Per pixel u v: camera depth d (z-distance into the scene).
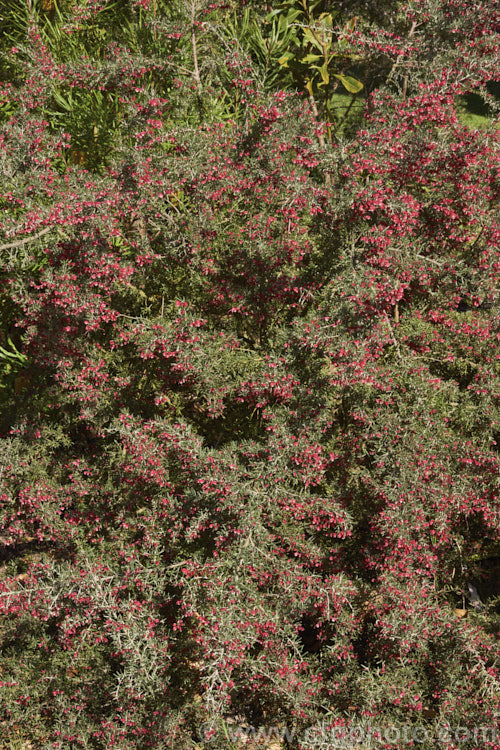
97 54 6.95
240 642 3.64
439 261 4.55
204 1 5.50
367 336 3.91
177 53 5.95
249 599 3.88
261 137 4.38
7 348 6.25
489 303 4.60
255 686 4.16
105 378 4.74
